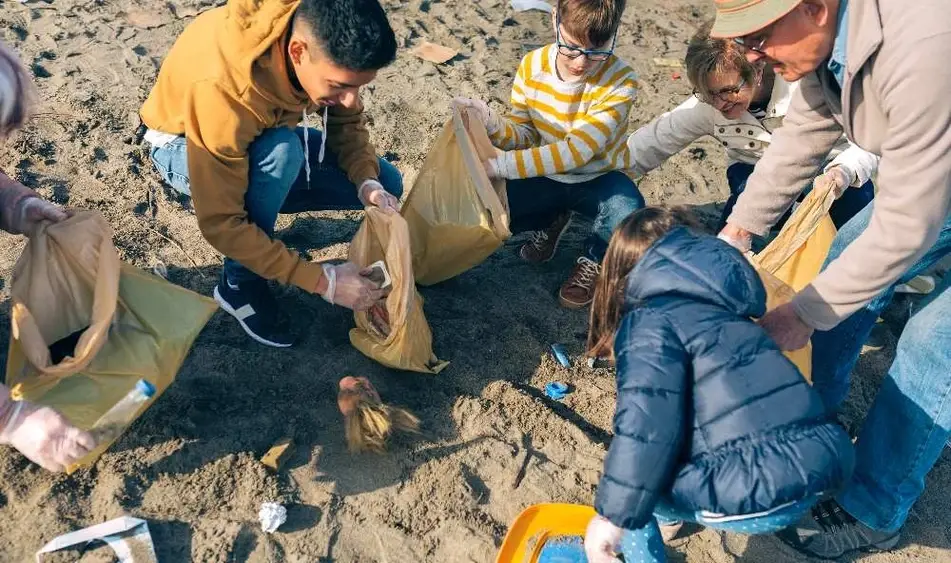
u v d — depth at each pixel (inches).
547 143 133.5
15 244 138.6
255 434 113.8
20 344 93.8
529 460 116.4
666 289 83.4
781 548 110.0
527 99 133.8
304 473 110.1
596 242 141.2
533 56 132.6
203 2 215.9
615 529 83.8
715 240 86.0
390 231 114.7
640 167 142.3
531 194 137.6
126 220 147.6
